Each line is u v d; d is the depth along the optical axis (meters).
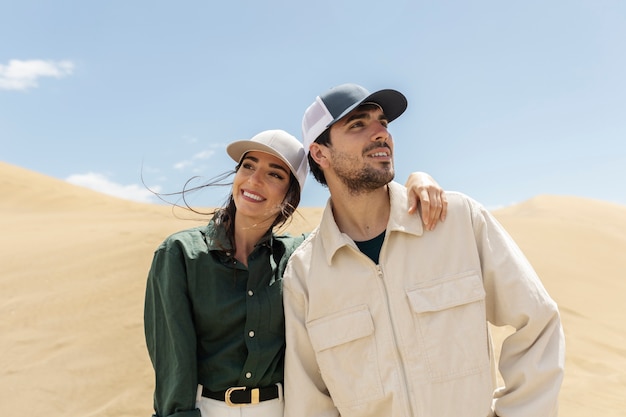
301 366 2.45
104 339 6.82
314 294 2.44
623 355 7.23
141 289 8.45
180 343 2.32
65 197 24.91
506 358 2.24
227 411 2.39
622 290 10.66
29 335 6.93
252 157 2.67
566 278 11.34
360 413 2.30
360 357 2.34
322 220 2.55
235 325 2.47
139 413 5.32
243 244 2.66
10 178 25.98
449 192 2.47
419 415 2.17
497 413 2.19
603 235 16.67
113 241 11.30
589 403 5.62
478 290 2.23
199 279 2.45
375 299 2.35
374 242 2.50
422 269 2.32
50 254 10.44
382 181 2.40
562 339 2.18
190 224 13.58
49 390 5.71
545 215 32.12
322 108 2.51
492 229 2.36
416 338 2.25
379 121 2.52
